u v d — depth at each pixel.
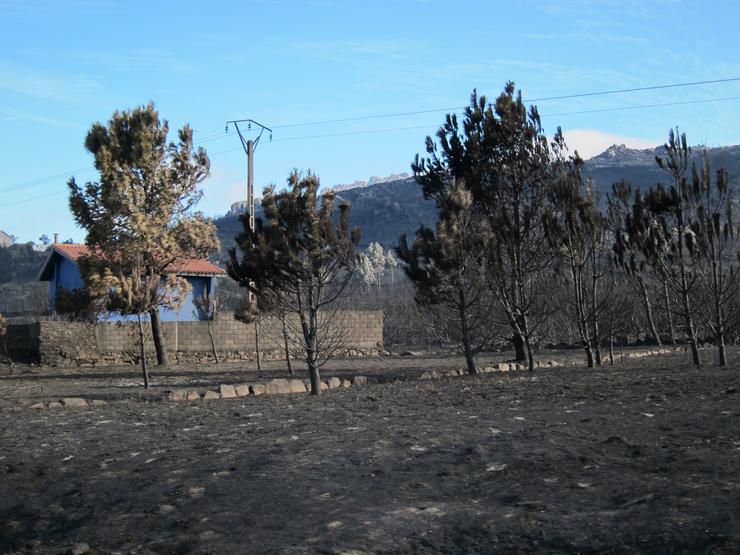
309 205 17.08
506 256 22.27
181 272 38.28
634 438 8.30
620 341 33.31
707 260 20.45
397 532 5.48
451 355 34.09
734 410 10.10
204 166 30.50
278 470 7.50
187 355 33.31
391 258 121.56
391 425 10.14
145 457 8.76
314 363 17.34
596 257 22.83
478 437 8.78
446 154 24.89
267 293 17.86
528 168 23.58
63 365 30.66
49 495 7.41
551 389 14.35
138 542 5.75
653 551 4.73
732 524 5.02
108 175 27.88
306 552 5.12
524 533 5.29
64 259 41.12
